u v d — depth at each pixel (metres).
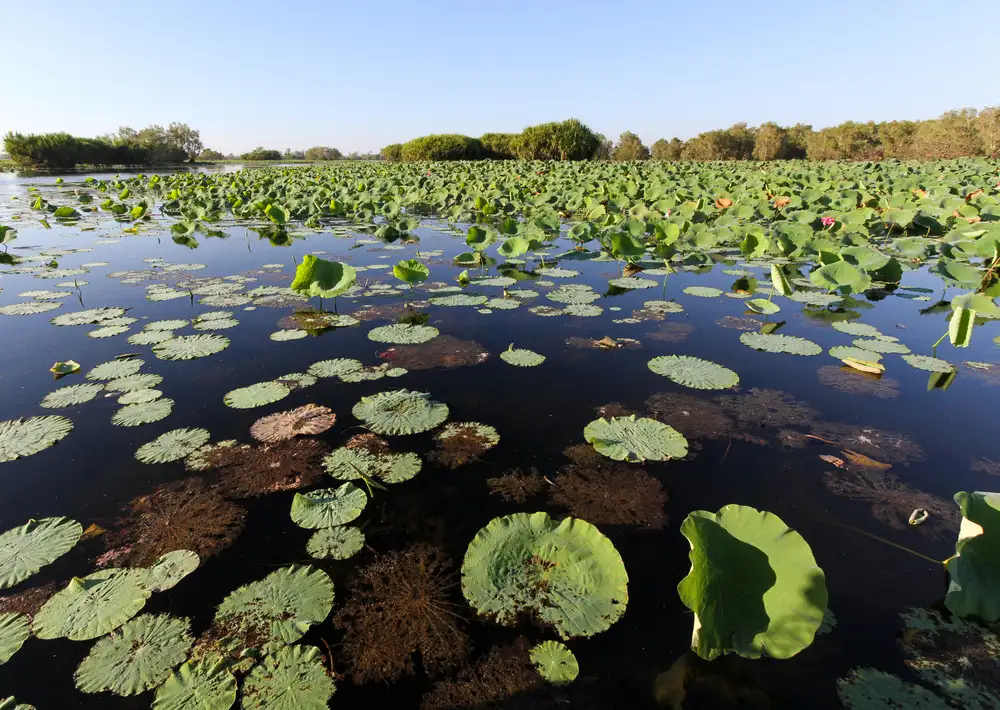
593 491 2.10
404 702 1.31
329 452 2.35
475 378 3.11
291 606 1.57
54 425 2.54
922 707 1.27
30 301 4.61
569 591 1.56
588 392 2.93
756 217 8.92
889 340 3.74
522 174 16.88
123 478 2.17
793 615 1.34
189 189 13.83
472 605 1.55
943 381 3.07
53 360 3.32
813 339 3.77
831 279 4.74
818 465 2.28
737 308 4.54
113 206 11.42
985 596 1.50
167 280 5.45
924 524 1.92
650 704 1.29
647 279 5.55
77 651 1.44
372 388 2.96
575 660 1.40
